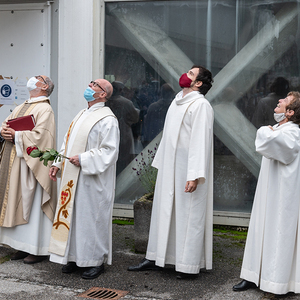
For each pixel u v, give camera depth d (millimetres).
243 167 5180
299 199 3477
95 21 5367
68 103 5402
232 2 5102
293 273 3512
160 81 5371
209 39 5191
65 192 3824
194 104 3795
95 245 3830
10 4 5527
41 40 5484
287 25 4984
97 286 3670
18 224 4188
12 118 4289
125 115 5488
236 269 4078
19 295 3455
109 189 3908
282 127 3500
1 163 4258
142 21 5363
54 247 3834
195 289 3633
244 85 5133
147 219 4422
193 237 3785
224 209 5250
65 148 3936
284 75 5031
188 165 3713
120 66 5457
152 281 3793
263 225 3523
